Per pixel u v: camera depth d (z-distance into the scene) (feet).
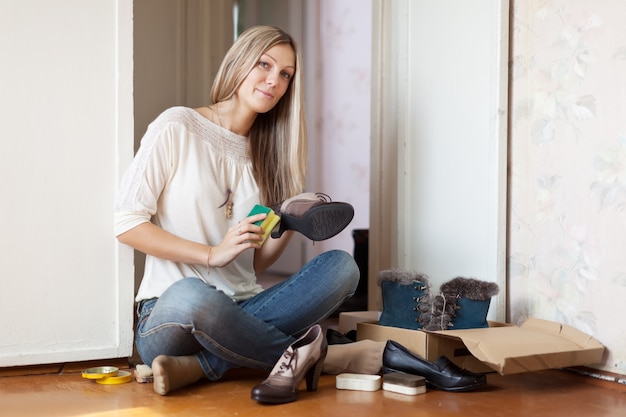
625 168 6.82
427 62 9.58
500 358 6.10
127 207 6.58
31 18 6.85
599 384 6.91
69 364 7.06
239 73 7.18
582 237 7.27
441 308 7.25
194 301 5.98
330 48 16.52
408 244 9.87
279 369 5.98
